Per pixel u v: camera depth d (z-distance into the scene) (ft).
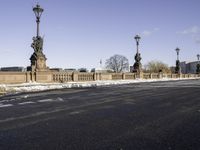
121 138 26.13
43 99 65.10
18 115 40.83
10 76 120.37
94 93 83.61
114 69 493.77
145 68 513.04
